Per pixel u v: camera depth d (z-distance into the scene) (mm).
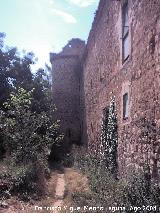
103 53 15812
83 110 26172
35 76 26125
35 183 11422
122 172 10805
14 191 10523
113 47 13211
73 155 22391
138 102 8914
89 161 16906
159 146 7039
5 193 10047
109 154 12844
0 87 23766
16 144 14641
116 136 12117
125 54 11180
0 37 24938
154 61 7574
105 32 15266
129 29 10297
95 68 18734
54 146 23672
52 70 32938
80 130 29719
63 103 31703
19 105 15391
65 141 29609
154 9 7652
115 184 9609
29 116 15117
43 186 11844
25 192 10562
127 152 10188
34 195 10516
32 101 23688
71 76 31875
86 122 23297
